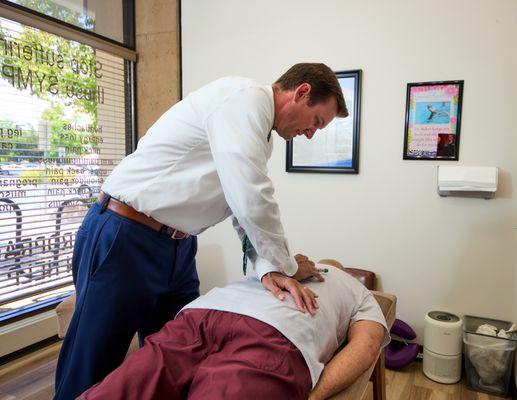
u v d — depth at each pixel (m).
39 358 2.15
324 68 1.12
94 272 1.12
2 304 2.14
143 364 0.87
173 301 1.41
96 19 2.57
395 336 2.17
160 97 2.74
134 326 1.21
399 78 2.12
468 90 2.00
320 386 0.94
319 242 2.39
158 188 1.12
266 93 1.04
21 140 2.14
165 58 2.70
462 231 2.07
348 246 2.32
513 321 2.00
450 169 1.96
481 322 2.06
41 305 2.31
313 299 1.05
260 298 1.04
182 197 1.13
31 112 2.19
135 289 1.16
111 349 1.16
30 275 2.25
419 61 2.07
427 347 2.00
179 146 1.10
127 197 1.12
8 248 2.13
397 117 2.14
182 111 1.11
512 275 1.99
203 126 1.06
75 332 1.14
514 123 1.93
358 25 2.19
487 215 2.02
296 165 2.40
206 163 1.13
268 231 1.01
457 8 1.99
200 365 0.92
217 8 2.54
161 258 1.21
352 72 2.19
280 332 0.93
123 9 2.75
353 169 2.25
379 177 2.21
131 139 2.84
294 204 2.43
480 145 2.00
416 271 2.18
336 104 1.14
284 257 1.07
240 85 1.04
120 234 1.13
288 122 1.15
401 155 2.15
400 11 2.10
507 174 1.96
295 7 2.33
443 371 1.95
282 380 0.85
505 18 1.91
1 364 2.07
